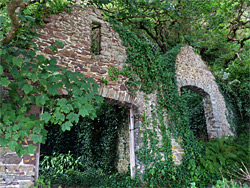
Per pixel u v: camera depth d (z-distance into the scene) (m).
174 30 9.89
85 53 5.18
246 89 8.98
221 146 6.53
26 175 3.82
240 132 8.39
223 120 7.91
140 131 5.37
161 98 6.01
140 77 5.85
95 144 8.13
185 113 6.30
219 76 8.91
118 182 5.37
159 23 8.51
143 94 5.77
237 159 6.28
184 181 5.32
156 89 6.07
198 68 7.80
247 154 6.58
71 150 9.29
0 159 3.70
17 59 2.95
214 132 7.46
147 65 6.07
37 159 4.02
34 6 4.80
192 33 10.01
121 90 5.39
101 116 8.21
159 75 6.22
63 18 5.12
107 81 5.23
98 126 8.27
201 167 5.70
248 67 9.07
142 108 5.61
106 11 6.44
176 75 6.93
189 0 7.26
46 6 5.00
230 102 8.73
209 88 7.90
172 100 6.22
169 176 5.26
